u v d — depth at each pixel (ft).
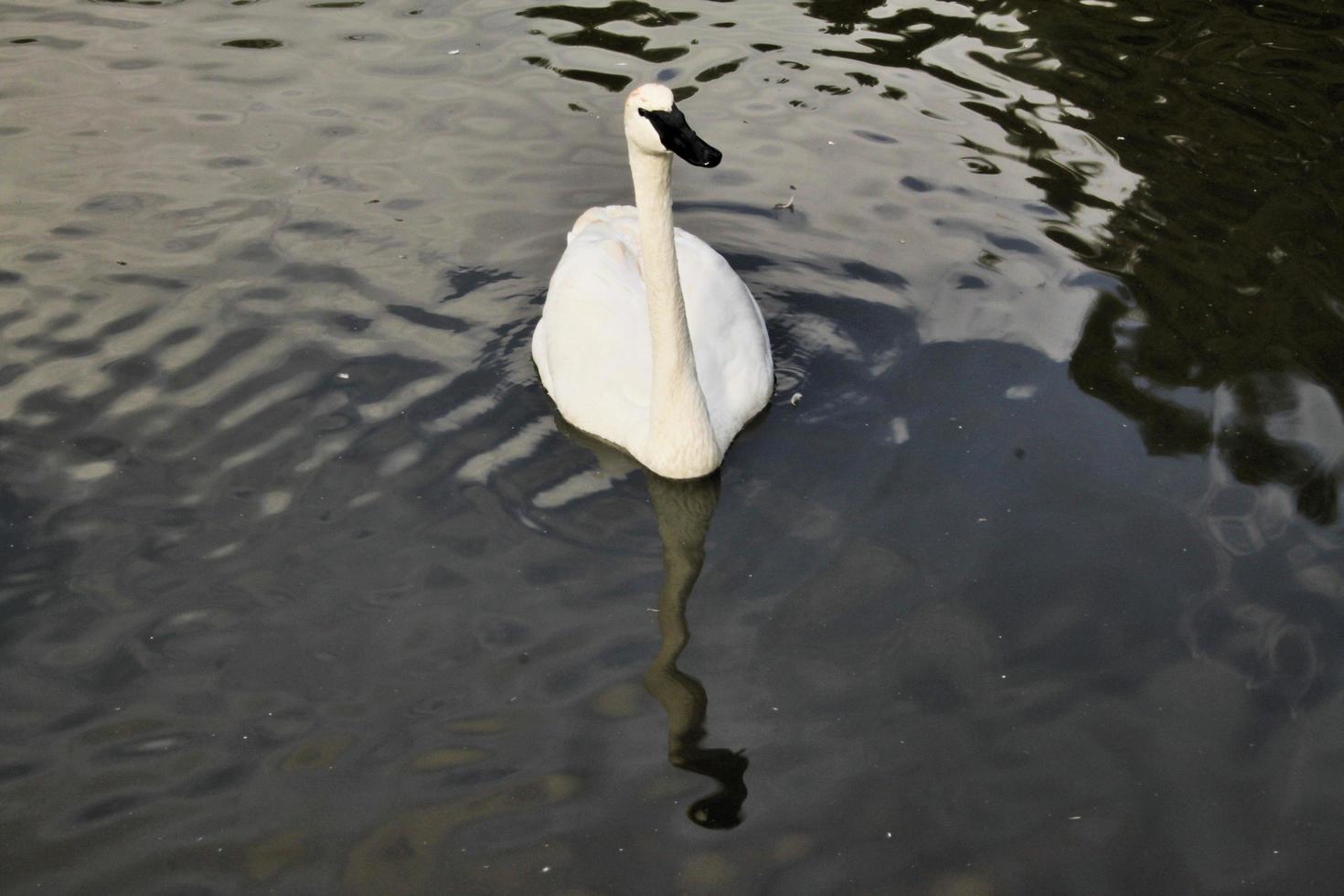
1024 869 17.51
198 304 29.32
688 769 18.97
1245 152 33.63
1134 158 33.68
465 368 27.81
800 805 18.45
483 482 24.84
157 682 20.44
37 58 39.75
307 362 27.71
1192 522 23.09
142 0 43.68
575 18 42.09
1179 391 26.16
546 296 29.68
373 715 19.86
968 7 42.01
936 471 24.75
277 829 18.10
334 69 39.34
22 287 29.66
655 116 21.71
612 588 22.40
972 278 30.09
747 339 27.17
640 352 26.71
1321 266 29.37
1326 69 37.09
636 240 29.45
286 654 20.93
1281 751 18.99
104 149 35.06
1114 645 20.83
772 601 22.07
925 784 18.70
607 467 25.48
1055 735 19.39
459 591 22.25
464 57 39.93
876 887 17.31
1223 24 39.86
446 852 17.80
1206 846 17.74
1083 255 30.40
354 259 30.99
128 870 17.54
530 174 34.37
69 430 25.72
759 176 33.99
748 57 39.42
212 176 33.99
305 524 23.62
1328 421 25.12
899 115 36.29
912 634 21.25
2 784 18.76
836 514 23.93
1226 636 20.85
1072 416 25.80
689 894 17.25
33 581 22.31
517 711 19.95
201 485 24.45
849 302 29.76
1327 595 21.43
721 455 25.25
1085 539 22.91
